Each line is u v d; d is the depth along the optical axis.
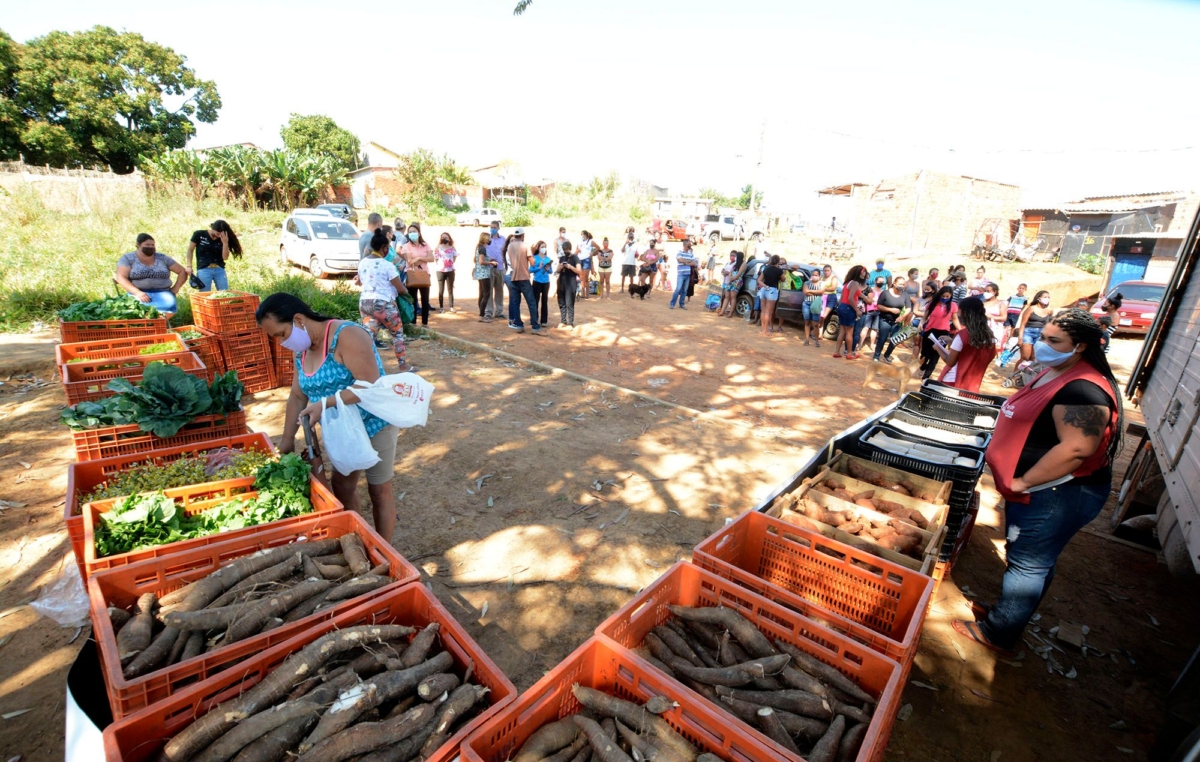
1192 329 4.18
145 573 2.54
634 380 9.09
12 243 13.75
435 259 13.38
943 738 3.14
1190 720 2.75
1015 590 3.54
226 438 3.97
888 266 26.94
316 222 16.53
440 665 2.20
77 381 4.83
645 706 2.08
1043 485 3.28
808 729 2.12
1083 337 3.11
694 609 2.62
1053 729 3.25
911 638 2.31
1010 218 33.72
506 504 5.09
